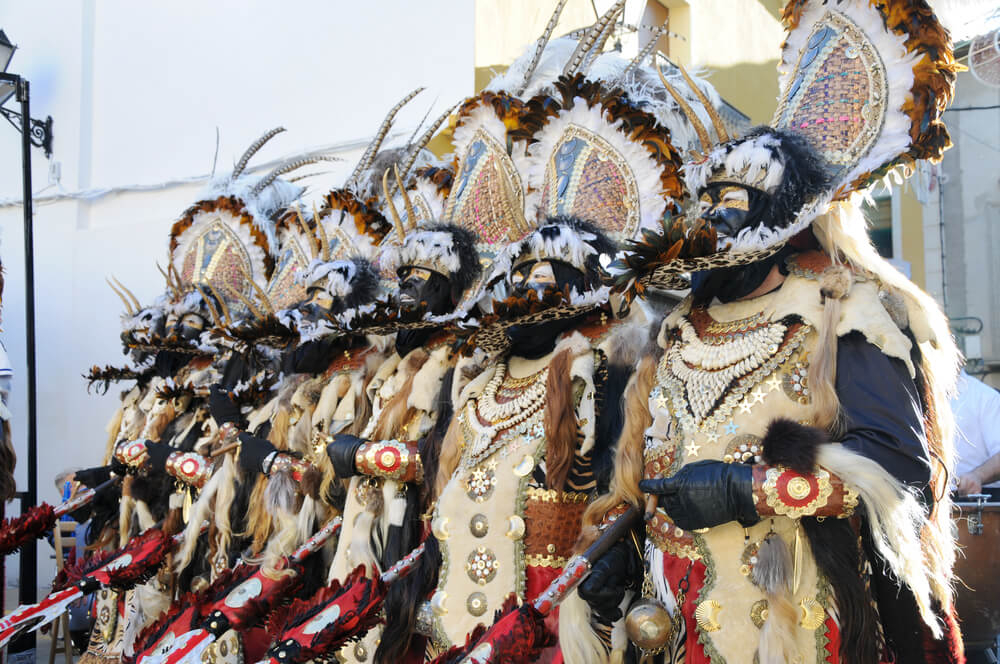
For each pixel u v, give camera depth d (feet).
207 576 13.69
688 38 22.47
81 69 28.43
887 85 6.64
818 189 6.63
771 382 6.75
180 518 14.24
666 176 8.70
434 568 9.16
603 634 7.68
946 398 7.13
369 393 11.48
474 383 9.24
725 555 6.68
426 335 10.93
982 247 25.39
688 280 7.75
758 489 6.23
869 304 6.59
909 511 6.12
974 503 10.19
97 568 11.69
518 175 10.12
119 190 27.35
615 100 9.11
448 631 8.43
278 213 16.96
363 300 11.86
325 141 22.07
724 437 6.81
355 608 8.64
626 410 7.79
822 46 7.10
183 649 9.23
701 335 7.34
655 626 6.84
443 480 9.16
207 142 25.30
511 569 8.31
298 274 12.32
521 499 8.39
